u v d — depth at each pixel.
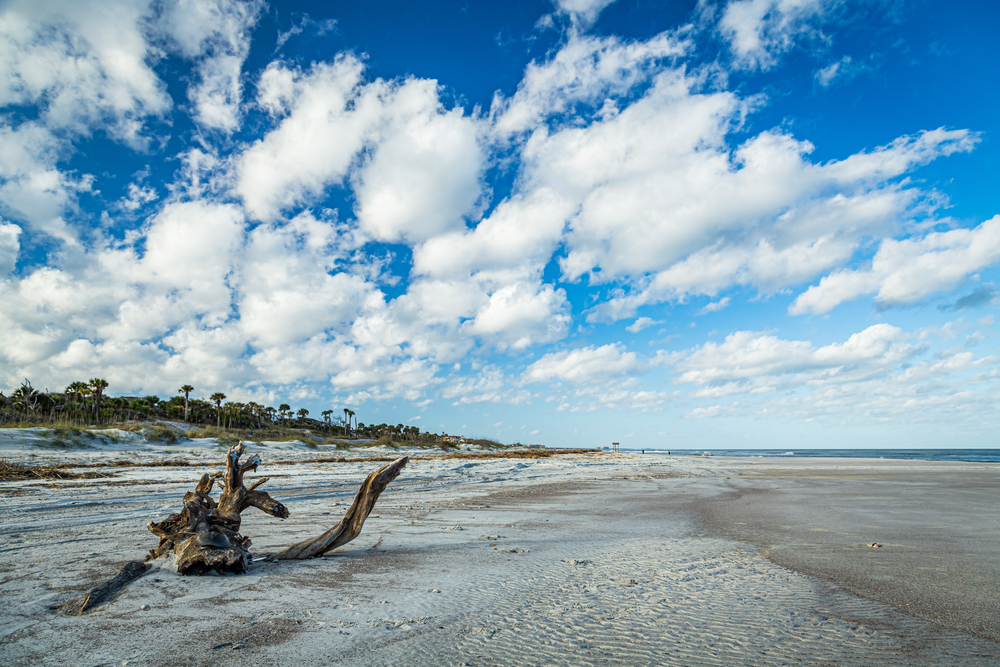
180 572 5.69
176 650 3.76
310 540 7.07
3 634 3.97
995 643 4.15
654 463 38.12
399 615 4.63
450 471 24.50
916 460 53.34
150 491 13.52
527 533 9.24
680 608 4.97
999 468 32.47
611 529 9.76
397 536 8.74
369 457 36.91
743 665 3.67
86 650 3.72
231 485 7.20
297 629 4.23
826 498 15.28
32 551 6.89
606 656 3.80
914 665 3.71
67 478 16.30
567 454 57.72
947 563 6.97
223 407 79.38
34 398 57.66
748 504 13.81
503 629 4.33
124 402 73.56
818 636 4.27
